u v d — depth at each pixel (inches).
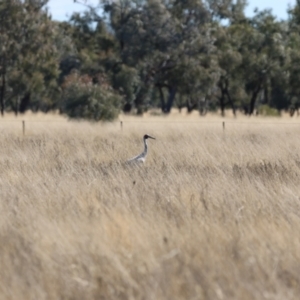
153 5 5531.5
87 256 840.3
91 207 1096.2
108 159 1823.3
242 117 4714.6
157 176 1427.2
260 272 808.3
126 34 5477.4
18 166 1587.1
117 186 1288.1
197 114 5536.4
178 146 2080.5
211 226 988.6
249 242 914.1
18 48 5196.9
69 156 1854.1
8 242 911.7
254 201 1189.1
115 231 940.0
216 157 1849.2
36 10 5236.2
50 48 5329.7
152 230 953.5
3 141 2192.4
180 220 1031.6
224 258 853.8
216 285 761.0
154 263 820.0
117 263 803.4
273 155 1887.3
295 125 3083.2
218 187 1291.8
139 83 5462.6
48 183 1311.5
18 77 5265.8
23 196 1190.9
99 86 3823.8
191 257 849.5
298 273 823.1
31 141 2213.3
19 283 776.9
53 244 890.1
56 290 772.0
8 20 5152.6
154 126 2925.7
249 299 746.8
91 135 2571.4
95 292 769.6
